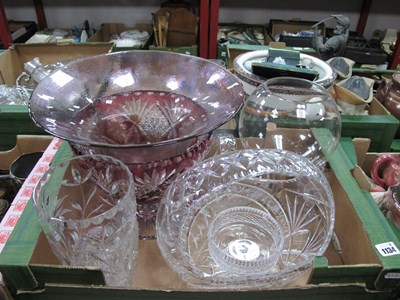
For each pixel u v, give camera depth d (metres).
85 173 0.51
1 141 0.74
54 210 0.47
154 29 1.47
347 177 0.56
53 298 0.43
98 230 0.43
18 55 1.04
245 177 0.56
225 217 0.55
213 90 0.54
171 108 0.54
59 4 1.79
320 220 0.51
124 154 0.44
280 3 1.81
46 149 0.67
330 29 1.65
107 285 0.41
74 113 0.51
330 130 0.63
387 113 0.77
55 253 0.45
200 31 1.40
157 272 0.49
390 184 0.64
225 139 0.64
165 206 0.50
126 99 0.55
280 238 0.52
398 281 0.42
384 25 1.82
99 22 1.84
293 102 0.63
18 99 0.82
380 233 0.45
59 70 0.54
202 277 0.42
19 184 0.64
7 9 1.78
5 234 0.49
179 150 0.45
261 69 0.71
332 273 0.41
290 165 0.55
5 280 0.42
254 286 0.40
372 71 1.04
